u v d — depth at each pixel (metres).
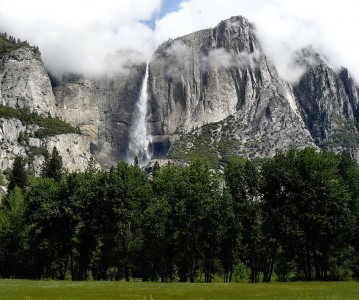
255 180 78.94
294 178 72.56
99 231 80.44
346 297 41.59
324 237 71.50
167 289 51.25
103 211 79.38
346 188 73.56
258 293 46.69
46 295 42.59
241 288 53.19
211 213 74.38
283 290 50.09
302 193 71.44
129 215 77.12
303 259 75.12
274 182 74.94
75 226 79.94
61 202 80.81
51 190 82.88
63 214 79.81
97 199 79.56
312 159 74.06
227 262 80.56
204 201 74.94
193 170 80.50
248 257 79.19
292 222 71.94
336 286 55.84
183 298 41.03
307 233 71.75
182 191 76.25
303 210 71.56
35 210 82.44
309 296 42.88
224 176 80.69
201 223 75.38
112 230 80.25
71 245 81.19
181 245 78.50
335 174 76.44
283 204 73.31
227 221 76.19
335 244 71.94
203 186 76.94
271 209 74.31
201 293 46.72
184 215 74.94
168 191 79.56
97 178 83.38
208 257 81.00
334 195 69.75
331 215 71.31
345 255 76.00
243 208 76.81
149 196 81.56
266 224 75.44
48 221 81.06
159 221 74.25
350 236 71.50
